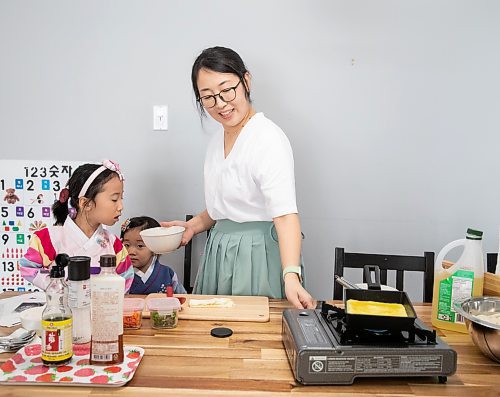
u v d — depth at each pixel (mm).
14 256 2318
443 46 2193
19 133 2281
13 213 2309
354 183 2273
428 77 2209
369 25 2193
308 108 2240
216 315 1389
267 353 1170
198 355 1150
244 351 1178
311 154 2264
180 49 2221
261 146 1555
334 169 2270
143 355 1141
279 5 2191
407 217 2285
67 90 2252
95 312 1063
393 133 2242
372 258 1834
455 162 2248
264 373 1071
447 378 1069
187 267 2205
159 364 1100
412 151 2248
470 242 1336
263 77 2229
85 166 1526
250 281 1687
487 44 2188
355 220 2291
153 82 2238
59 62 2238
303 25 2201
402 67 2207
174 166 2287
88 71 2240
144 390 991
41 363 1078
